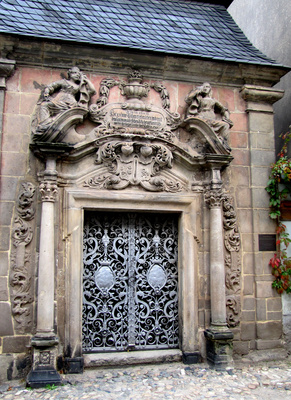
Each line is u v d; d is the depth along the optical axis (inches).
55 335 217.0
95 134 239.3
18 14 247.0
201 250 253.8
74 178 237.0
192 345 244.4
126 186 244.2
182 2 317.1
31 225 228.7
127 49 244.5
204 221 254.2
